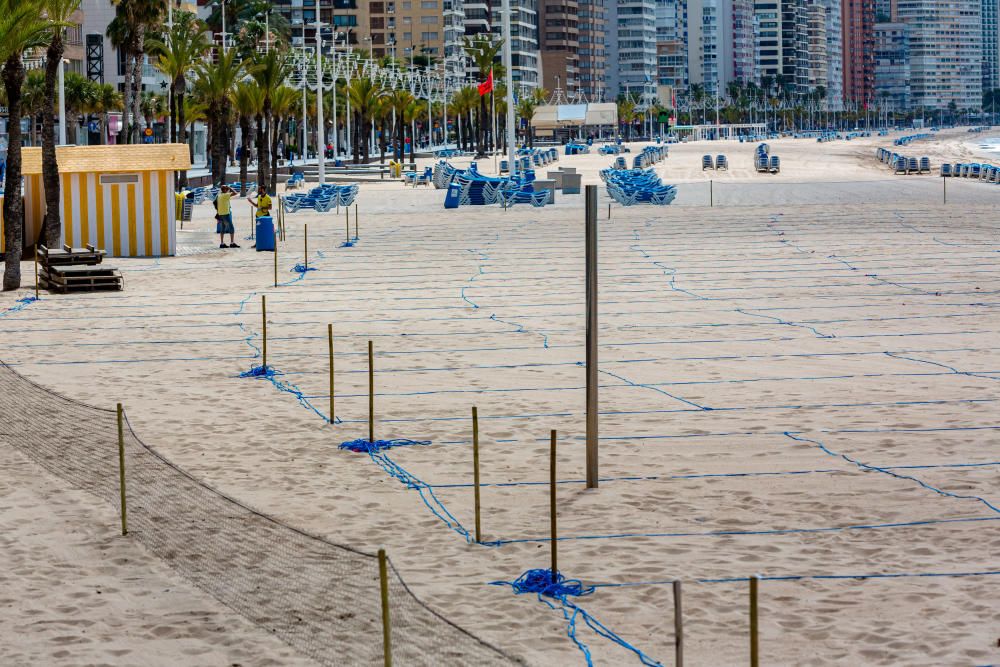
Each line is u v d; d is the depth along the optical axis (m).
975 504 10.38
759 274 28.05
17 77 27.16
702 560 9.08
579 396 15.28
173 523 10.23
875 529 9.74
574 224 42.91
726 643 7.46
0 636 7.88
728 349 18.53
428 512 10.54
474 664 7.10
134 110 73.75
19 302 25.34
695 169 91.50
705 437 13.02
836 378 16.14
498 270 29.89
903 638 7.45
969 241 34.53
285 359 18.36
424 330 20.91
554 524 8.73
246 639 7.69
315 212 52.41
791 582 8.53
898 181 66.62
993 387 15.38
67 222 34.78
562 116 172.50
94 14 105.44
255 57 76.50
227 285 27.95
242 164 70.94
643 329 20.58
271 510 10.67
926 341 19.00
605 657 7.28
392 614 8.02
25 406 15.16
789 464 11.85
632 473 11.64
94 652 7.57
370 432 13.07
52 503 10.91
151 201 34.91
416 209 52.88
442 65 196.25
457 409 14.67
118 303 25.08
